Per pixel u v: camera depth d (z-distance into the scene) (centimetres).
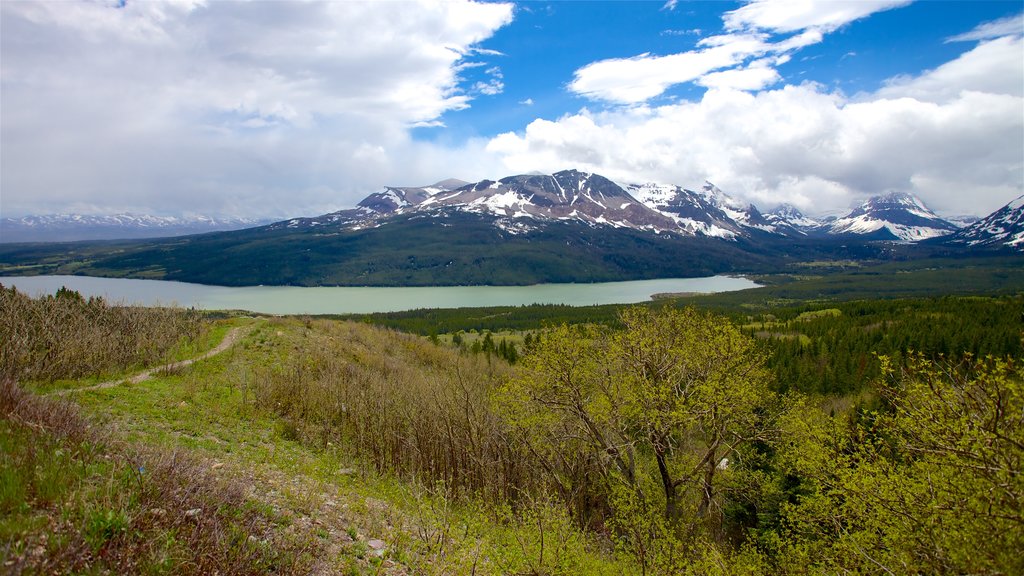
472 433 2653
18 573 593
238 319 5025
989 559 1071
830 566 1608
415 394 2933
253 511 1065
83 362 2470
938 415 1208
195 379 2772
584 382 2600
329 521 1255
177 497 915
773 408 2547
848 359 6550
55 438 976
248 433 2175
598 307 16138
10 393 1077
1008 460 1024
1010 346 6138
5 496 726
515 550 1568
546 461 2766
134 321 3412
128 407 2038
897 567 1320
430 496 1975
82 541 691
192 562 755
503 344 7206
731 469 2752
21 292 3067
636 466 2833
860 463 1547
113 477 876
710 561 1741
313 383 3041
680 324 2600
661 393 2292
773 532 2045
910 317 8838
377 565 1093
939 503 1230
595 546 2033
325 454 2214
